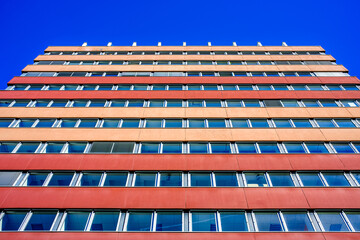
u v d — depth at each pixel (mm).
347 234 14852
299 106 25609
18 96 26172
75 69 31531
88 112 24359
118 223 15492
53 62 33156
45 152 20328
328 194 16969
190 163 19266
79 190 17125
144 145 21047
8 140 21000
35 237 14469
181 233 14938
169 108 24953
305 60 33844
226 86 28969
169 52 36500
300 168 18875
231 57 34781
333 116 24016
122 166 18953
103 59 33969
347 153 19953
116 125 23141
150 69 31781
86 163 19094
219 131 22203
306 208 16219
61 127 22453
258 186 17750
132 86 28719
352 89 28453
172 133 21953
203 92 27172
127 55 34969
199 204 16422
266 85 29172
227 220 15719
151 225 15438
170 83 29016
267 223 15586
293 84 29219
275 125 23203
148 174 18625
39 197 16625
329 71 31469
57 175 18359
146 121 23547
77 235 14680
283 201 16562
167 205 16359
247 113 24438
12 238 14391
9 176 18078
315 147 20906
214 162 19359
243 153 20141
